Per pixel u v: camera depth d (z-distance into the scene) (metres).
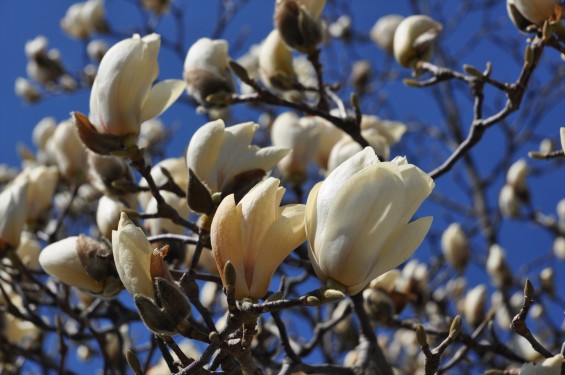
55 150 1.81
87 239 1.38
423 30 1.60
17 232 1.55
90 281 1.38
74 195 1.79
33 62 3.05
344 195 1.14
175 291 1.16
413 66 1.61
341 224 1.15
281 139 1.73
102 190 1.51
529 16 1.46
